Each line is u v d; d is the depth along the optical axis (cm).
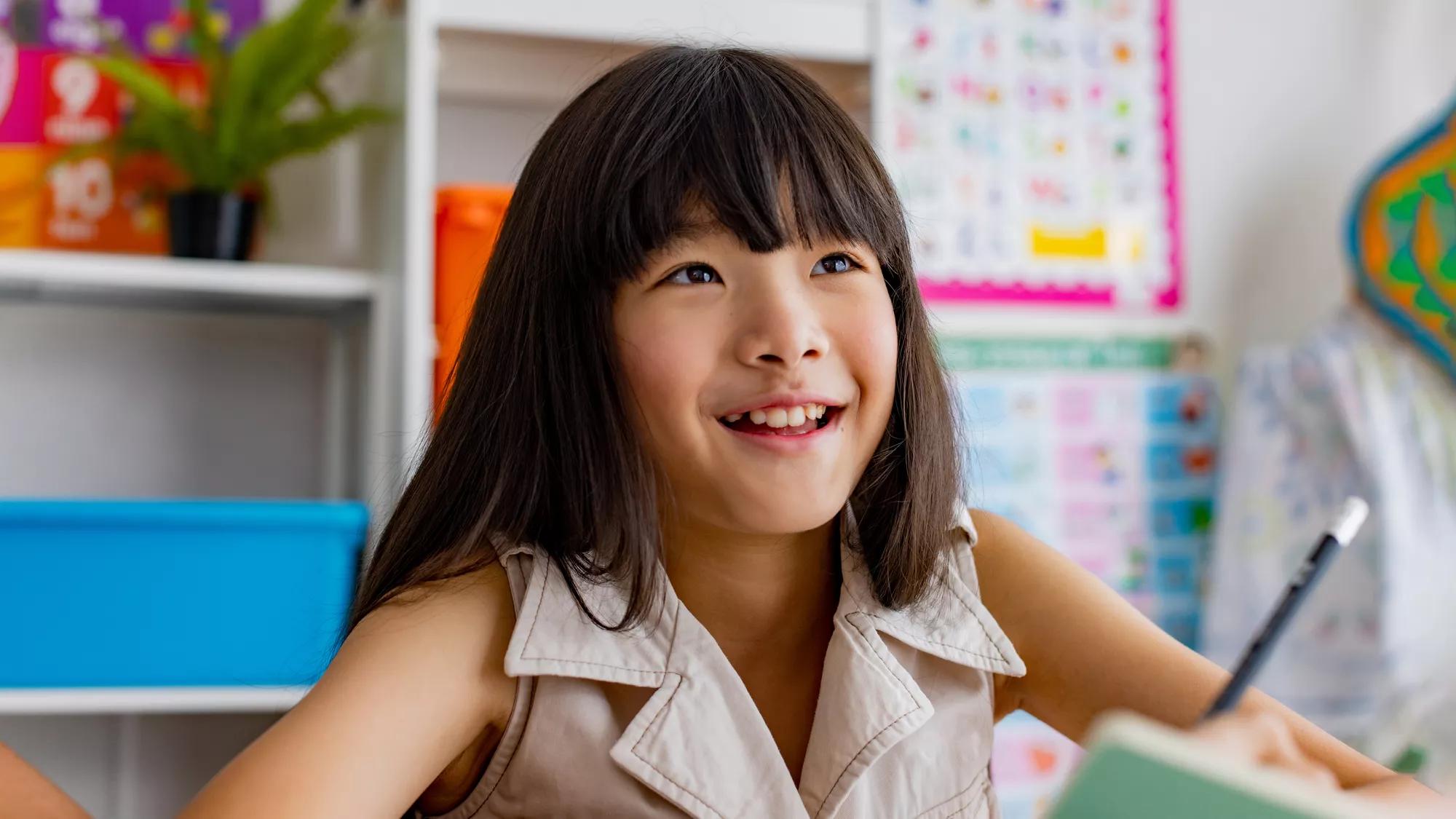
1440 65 209
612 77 67
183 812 52
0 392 160
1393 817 48
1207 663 69
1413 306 183
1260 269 204
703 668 64
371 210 164
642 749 62
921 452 71
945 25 194
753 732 63
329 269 168
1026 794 184
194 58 161
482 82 162
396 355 146
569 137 66
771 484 60
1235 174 204
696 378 60
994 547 78
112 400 164
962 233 192
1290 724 64
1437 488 179
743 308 60
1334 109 208
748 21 152
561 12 146
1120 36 201
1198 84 204
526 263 66
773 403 60
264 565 133
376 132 162
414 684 59
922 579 70
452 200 142
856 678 66
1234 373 201
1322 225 206
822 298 62
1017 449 191
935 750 68
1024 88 196
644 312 61
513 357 66
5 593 128
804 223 61
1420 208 184
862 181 65
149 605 130
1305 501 182
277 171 167
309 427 170
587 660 62
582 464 63
